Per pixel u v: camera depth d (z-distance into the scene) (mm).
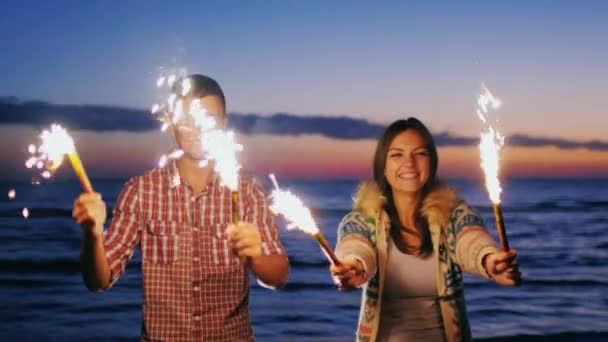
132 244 3406
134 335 13547
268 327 14812
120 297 17531
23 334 13492
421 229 3727
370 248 3654
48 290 18609
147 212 3426
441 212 3660
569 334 13266
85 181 2672
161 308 3385
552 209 50938
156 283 3393
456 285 3678
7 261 23938
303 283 20359
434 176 3820
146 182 3459
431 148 3799
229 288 3436
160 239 3406
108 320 14938
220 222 3447
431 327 3666
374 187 3811
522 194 83938
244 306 3506
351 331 14516
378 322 3672
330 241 31062
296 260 25781
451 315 3662
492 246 3428
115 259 3287
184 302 3379
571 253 28547
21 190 74438
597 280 20906
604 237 33969
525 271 23578
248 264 3279
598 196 77438
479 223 3629
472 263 3463
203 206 3447
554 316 15336
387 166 3756
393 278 3701
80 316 15312
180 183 3447
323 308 16844
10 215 40688
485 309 16188
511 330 13836
